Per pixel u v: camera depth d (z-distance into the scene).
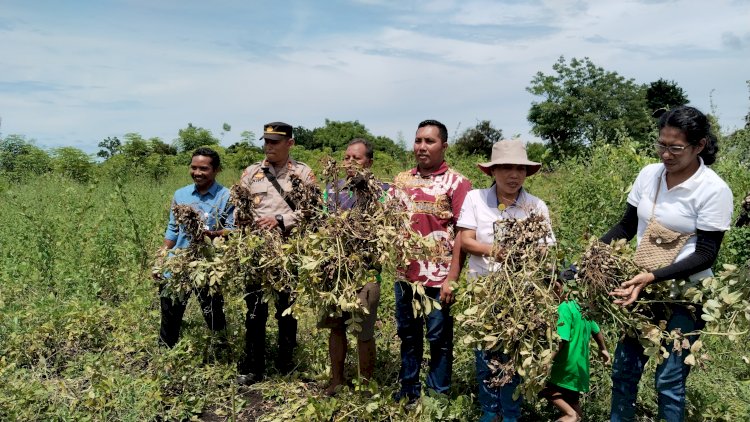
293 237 4.48
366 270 4.11
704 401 4.30
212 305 5.49
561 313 3.94
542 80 45.56
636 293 3.43
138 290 6.48
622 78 44.66
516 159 3.87
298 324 6.13
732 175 7.66
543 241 3.67
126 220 8.55
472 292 3.82
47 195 11.68
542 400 4.51
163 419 4.50
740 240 6.46
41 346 5.33
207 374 5.01
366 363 4.72
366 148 5.25
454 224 4.54
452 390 4.80
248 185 5.16
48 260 7.09
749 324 3.46
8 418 4.04
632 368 3.84
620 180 6.82
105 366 4.78
